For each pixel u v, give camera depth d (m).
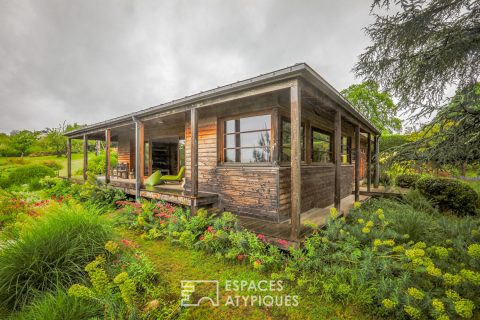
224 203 4.89
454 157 3.22
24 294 2.09
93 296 1.82
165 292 2.34
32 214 3.49
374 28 3.33
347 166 7.45
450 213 5.30
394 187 7.90
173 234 3.50
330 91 3.66
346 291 2.10
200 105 4.25
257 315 2.05
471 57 2.94
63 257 2.37
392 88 3.62
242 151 4.71
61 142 23.72
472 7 2.71
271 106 4.20
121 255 2.74
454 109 3.04
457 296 1.68
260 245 3.08
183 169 7.08
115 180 8.16
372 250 2.50
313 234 3.06
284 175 4.26
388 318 1.94
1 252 2.30
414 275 2.32
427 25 2.93
